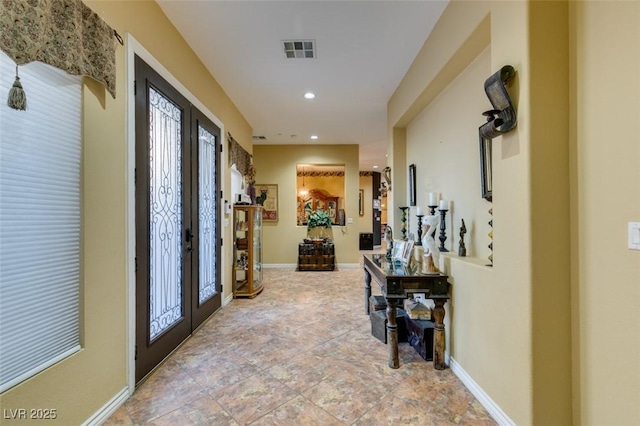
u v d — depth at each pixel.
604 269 1.30
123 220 1.89
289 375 2.19
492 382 1.76
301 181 8.43
